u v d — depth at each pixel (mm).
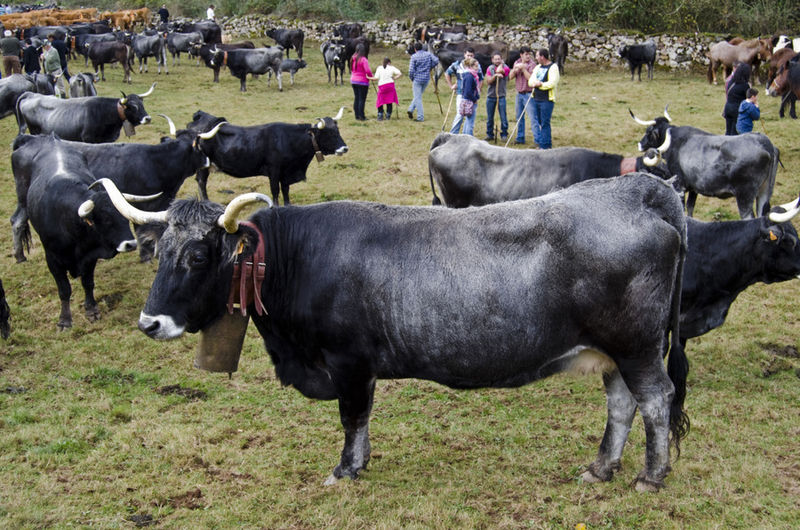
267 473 5227
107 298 8633
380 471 5266
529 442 5633
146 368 7031
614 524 4598
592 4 28203
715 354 7164
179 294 4543
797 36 26156
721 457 5316
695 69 24219
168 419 6012
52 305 8461
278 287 4836
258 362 7148
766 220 5828
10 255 9898
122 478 5184
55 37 24438
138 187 9477
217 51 22750
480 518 4676
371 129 16844
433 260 4551
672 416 4816
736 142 9773
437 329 4539
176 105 19500
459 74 15305
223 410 6211
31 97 13398
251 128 11258
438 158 8914
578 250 4352
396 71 17609
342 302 4672
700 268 6105
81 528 4586
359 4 34312
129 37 28422
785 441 5535
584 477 5070
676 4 27500
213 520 4699
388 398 6434
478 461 5379
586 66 25688
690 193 10789
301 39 28422
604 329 4438
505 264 4445
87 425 5914
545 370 4660
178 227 4508
